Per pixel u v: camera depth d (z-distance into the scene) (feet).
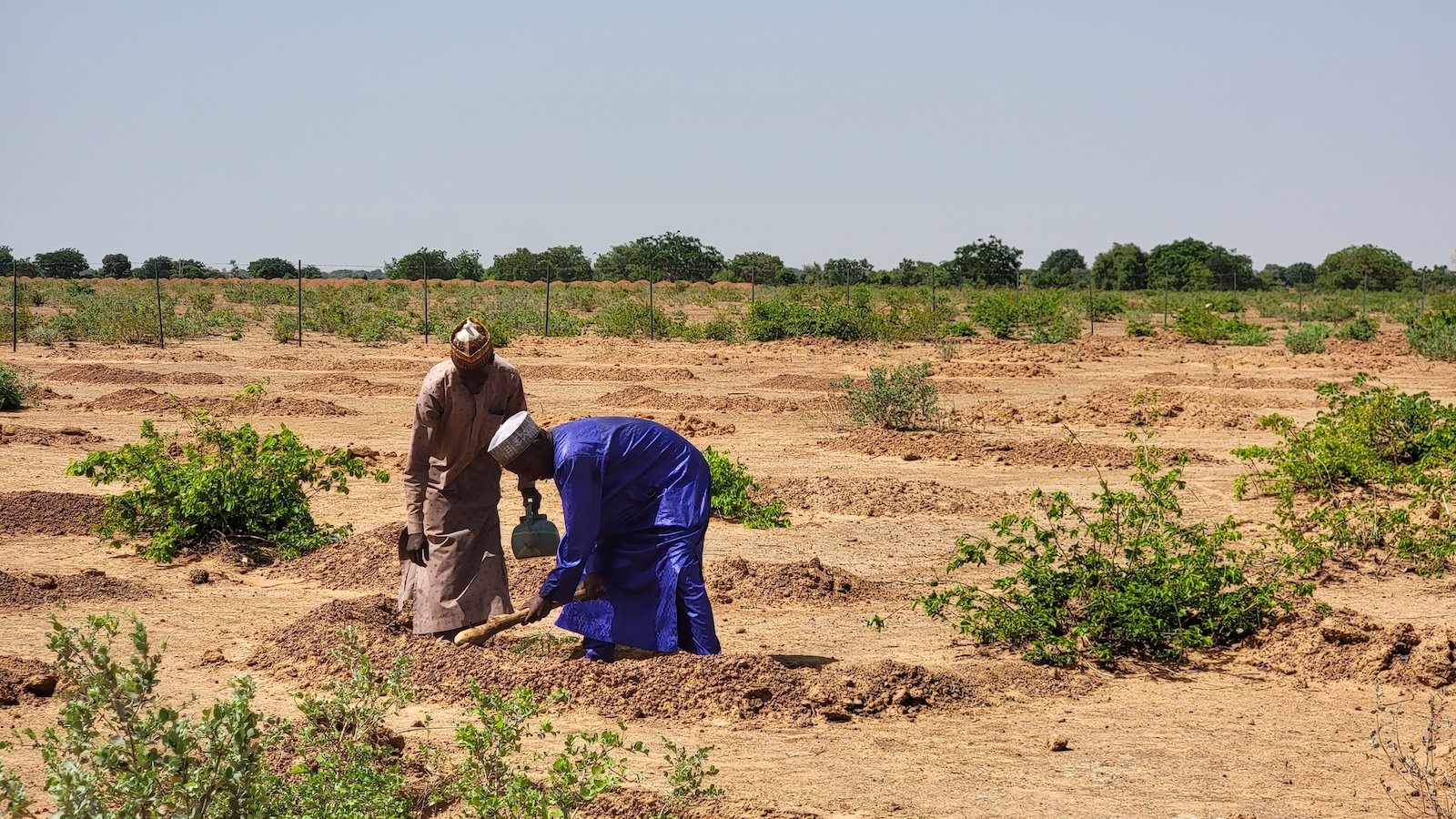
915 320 122.52
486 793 15.03
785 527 37.83
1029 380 84.48
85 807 11.95
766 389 76.54
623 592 22.84
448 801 16.60
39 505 36.63
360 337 112.88
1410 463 45.27
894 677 22.33
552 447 22.39
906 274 264.52
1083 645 25.57
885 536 36.70
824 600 29.25
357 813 14.85
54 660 23.13
